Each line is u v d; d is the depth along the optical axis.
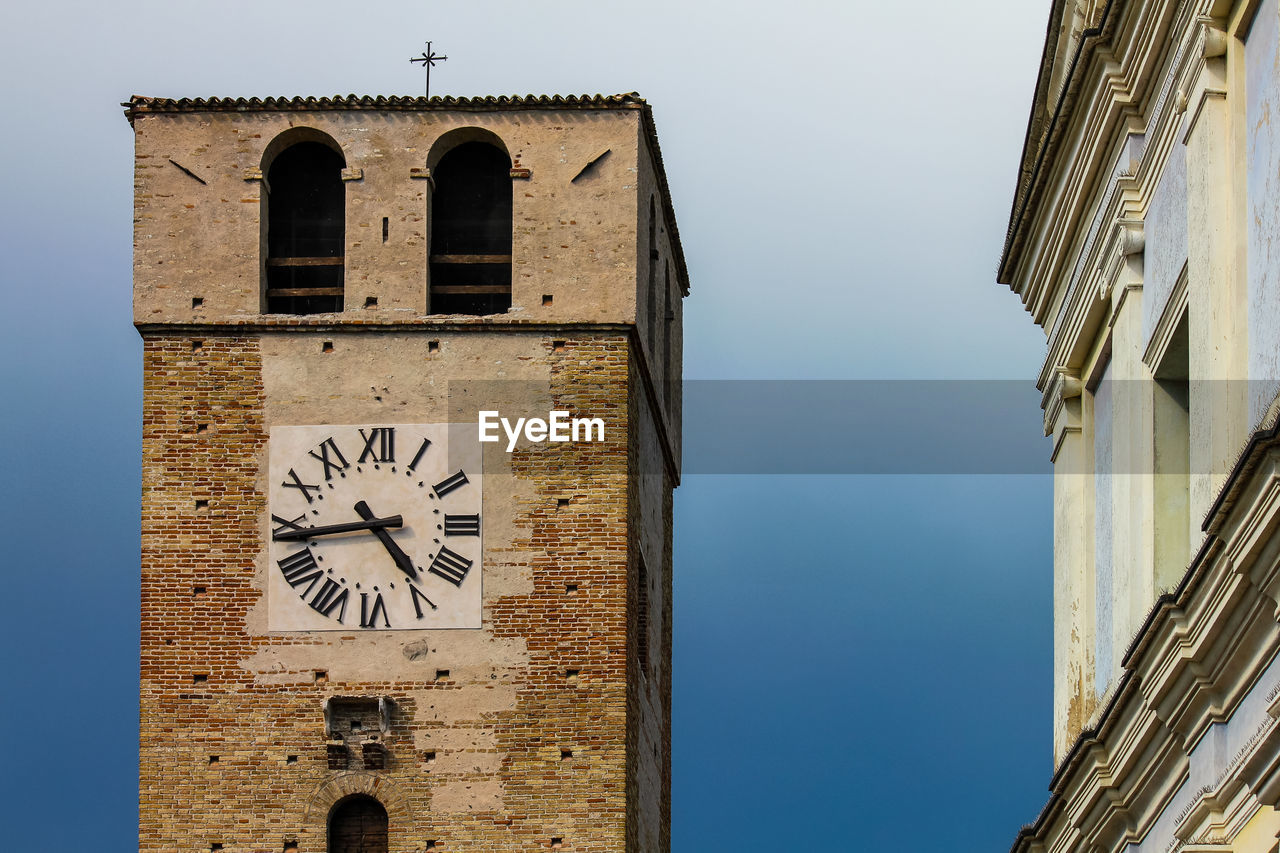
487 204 75.38
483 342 73.44
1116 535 49.59
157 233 74.19
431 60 78.00
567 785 70.88
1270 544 38.41
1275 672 39.66
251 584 72.19
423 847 70.69
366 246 74.12
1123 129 48.97
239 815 71.00
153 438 73.00
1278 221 40.22
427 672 71.56
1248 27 42.16
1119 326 49.69
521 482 72.62
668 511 82.50
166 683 71.69
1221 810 42.31
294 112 74.88
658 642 79.31
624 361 73.31
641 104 74.81
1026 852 55.16
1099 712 49.47
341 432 72.94
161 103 74.69
